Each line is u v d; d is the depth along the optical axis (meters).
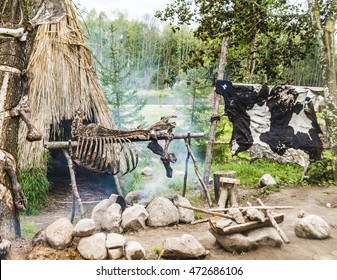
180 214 6.87
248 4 10.19
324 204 7.99
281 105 8.95
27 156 7.89
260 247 5.41
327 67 9.67
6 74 5.98
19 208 5.68
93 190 9.73
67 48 8.34
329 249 5.39
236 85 8.85
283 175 10.37
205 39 10.76
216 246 5.58
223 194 7.39
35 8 7.30
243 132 8.91
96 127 7.58
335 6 9.73
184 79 12.96
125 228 6.34
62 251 5.04
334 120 9.55
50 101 8.05
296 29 11.14
